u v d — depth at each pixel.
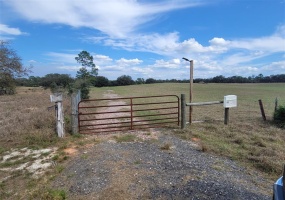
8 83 31.30
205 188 4.52
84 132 9.05
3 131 8.41
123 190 4.47
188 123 10.55
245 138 8.11
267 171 5.59
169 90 54.25
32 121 9.47
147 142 7.79
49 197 4.26
